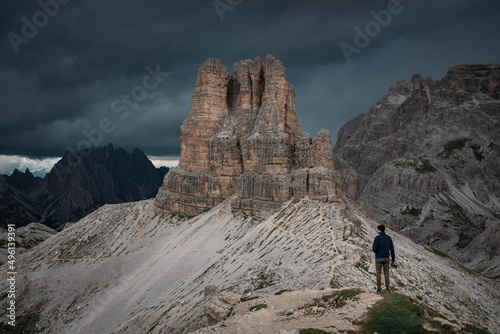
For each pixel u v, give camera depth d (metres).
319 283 63.72
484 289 108.94
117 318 113.19
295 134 165.00
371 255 86.56
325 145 144.50
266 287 71.00
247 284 75.75
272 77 160.88
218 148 170.25
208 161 178.88
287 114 162.62
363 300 34.53
